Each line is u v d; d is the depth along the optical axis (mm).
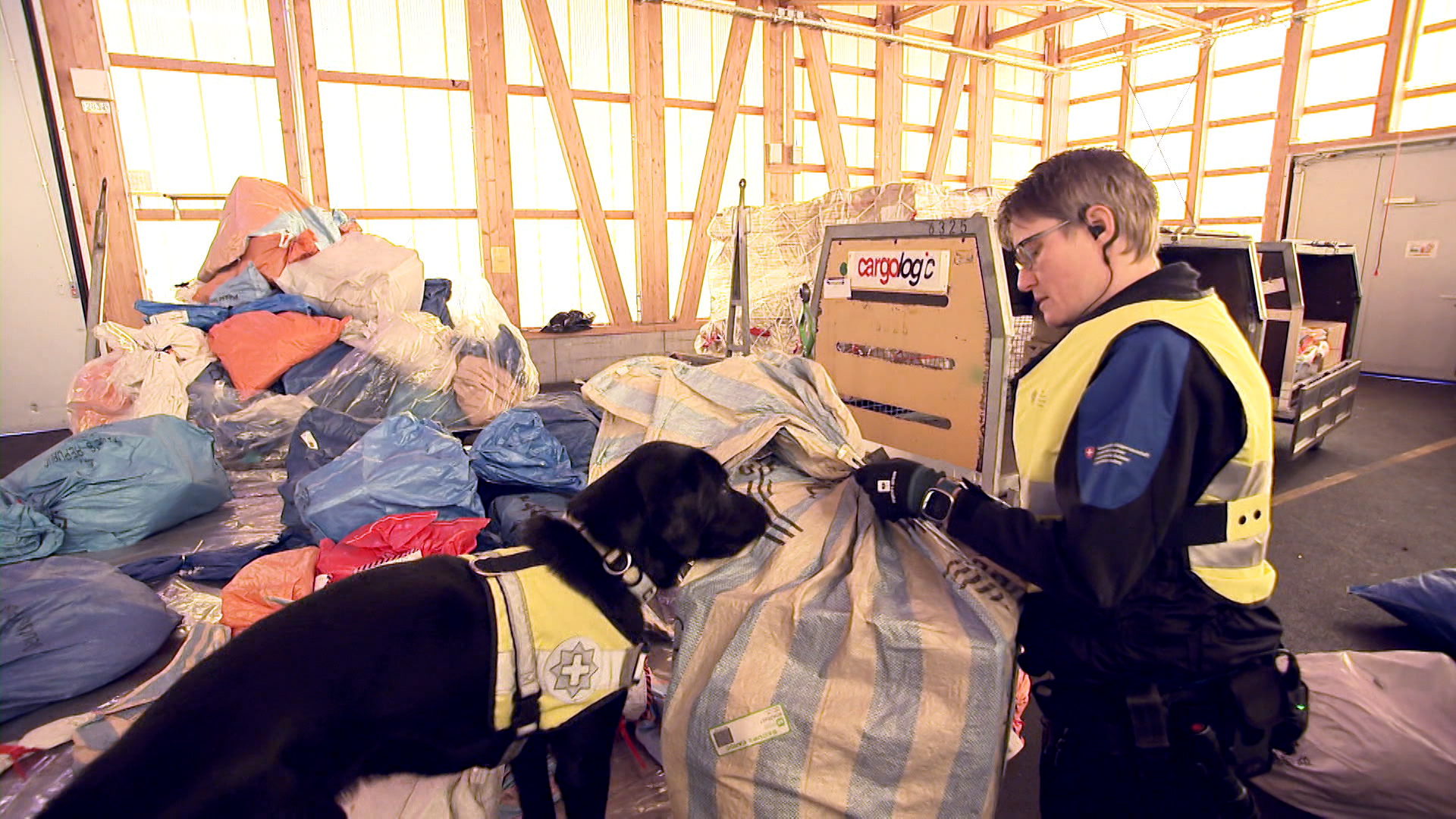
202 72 5707
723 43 7734
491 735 1179
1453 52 7414
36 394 5531
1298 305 4285
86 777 967
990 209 4156
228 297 4000
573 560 1232
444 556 1276
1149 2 7512
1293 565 3119
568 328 7312
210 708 1015
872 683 1104
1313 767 1661
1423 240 7332
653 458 1288
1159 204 958
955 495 1028
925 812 1075
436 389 3781
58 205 5387
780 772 1109
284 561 2074
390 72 6348
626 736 1666
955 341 1761
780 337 4418
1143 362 837
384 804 1311
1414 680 1732
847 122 8836
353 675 1075
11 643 1769
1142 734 910
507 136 6883
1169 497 823
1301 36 8422
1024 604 1114
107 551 2605
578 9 6980
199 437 2990
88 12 5277
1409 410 6145
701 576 1318
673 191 7797
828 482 1540
